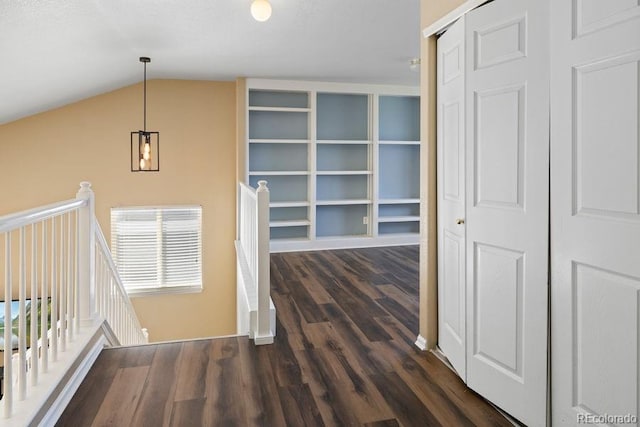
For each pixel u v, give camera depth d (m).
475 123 2.19
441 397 2.18
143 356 2.66
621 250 1.48
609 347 1.53
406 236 6.60
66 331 2.48
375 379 2.37
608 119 1.51
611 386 1.53
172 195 5.76
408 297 3.94
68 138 5.38
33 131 5.27
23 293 1.83
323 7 3.25
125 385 2.28
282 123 6.23
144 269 5.75
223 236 5.94
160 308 5.79
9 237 1.72
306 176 6.36
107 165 5.52
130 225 5.66
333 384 2.31
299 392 2.22
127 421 1.95
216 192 5.89
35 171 5.30
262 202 2.88
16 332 4.97
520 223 1.92
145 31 3.68
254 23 3.55
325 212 6.52
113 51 4.09
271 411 2.04
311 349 2.78
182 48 4.21
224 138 5.89
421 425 1.93
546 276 1.80
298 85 5.89
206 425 1.92
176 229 5.80
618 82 1.47
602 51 1.52
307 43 4.12
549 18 1.75
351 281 4.51
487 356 2.14
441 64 2.62
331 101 6.41
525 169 1.89
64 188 5.39
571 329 1.69
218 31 3.73
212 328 5.94
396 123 6.71
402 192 6.82
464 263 2.31
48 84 4.36
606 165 1.52
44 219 2.04
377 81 5.99
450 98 2.48
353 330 3.12
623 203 1.47
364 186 6.64
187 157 5.79
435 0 2.58
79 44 3.66
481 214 2.16
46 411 1.88
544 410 1.81
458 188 2.40
